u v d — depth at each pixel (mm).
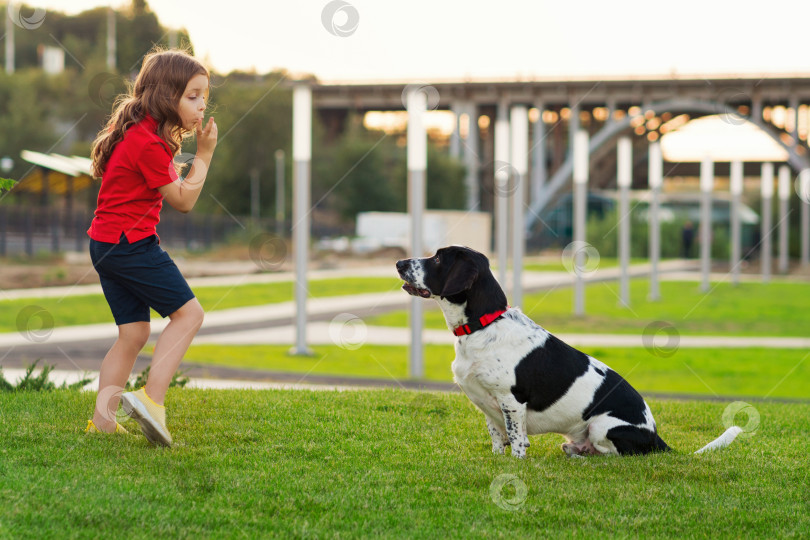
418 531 3322
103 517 3271
